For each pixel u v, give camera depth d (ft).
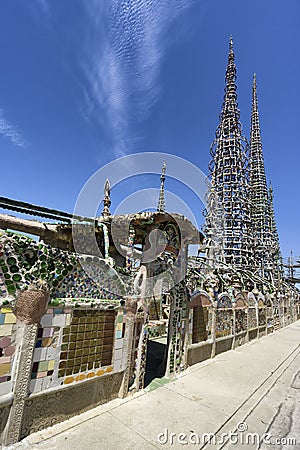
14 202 16.38
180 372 25.95
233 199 86.69
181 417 17.24
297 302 106.11
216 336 34.91
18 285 12.90
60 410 14.87
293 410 20.39
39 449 12.48
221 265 51.70
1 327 12.30
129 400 18.70
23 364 12.84
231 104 94.68
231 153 89.92
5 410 12.41
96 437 13.99
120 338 18.63
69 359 15.28
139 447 13.61
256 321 52.08
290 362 34.94
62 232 24.98
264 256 105.29
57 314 14.75
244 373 28.09
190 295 28.25
